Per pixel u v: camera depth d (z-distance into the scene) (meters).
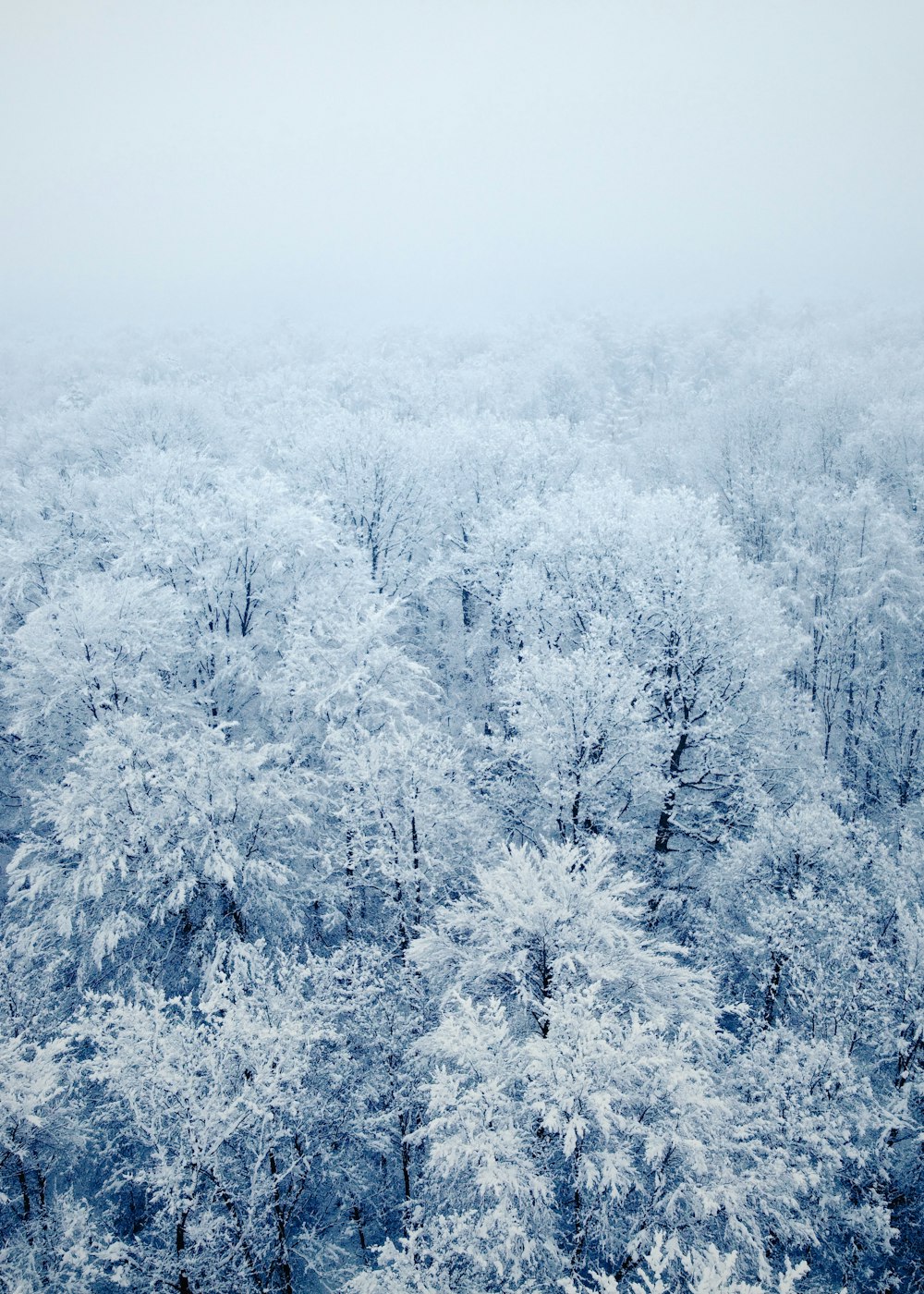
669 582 22.16
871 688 27.50
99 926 16.86
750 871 17.69
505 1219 10.22
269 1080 12.39
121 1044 12.10
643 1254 11.28
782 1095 13.42
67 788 17.77
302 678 21.59
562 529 26.02
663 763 21.06
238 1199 12.74
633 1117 11.75
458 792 18.97
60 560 29.00
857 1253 13.45
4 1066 12.12
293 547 26.41
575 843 18.97
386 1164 15.31
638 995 13.77
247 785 17.92
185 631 25.30
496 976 14.28
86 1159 15.38
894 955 16.00
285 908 17.75
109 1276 11.72
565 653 26.36
